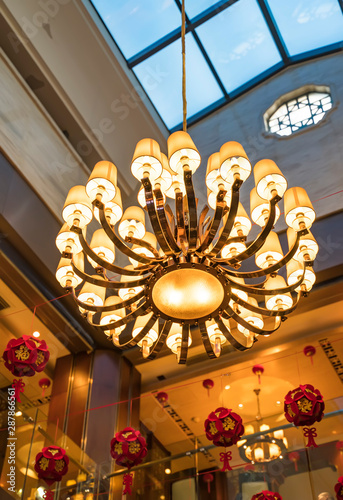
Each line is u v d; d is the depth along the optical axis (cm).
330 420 573
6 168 633
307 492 535
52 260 660
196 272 344
